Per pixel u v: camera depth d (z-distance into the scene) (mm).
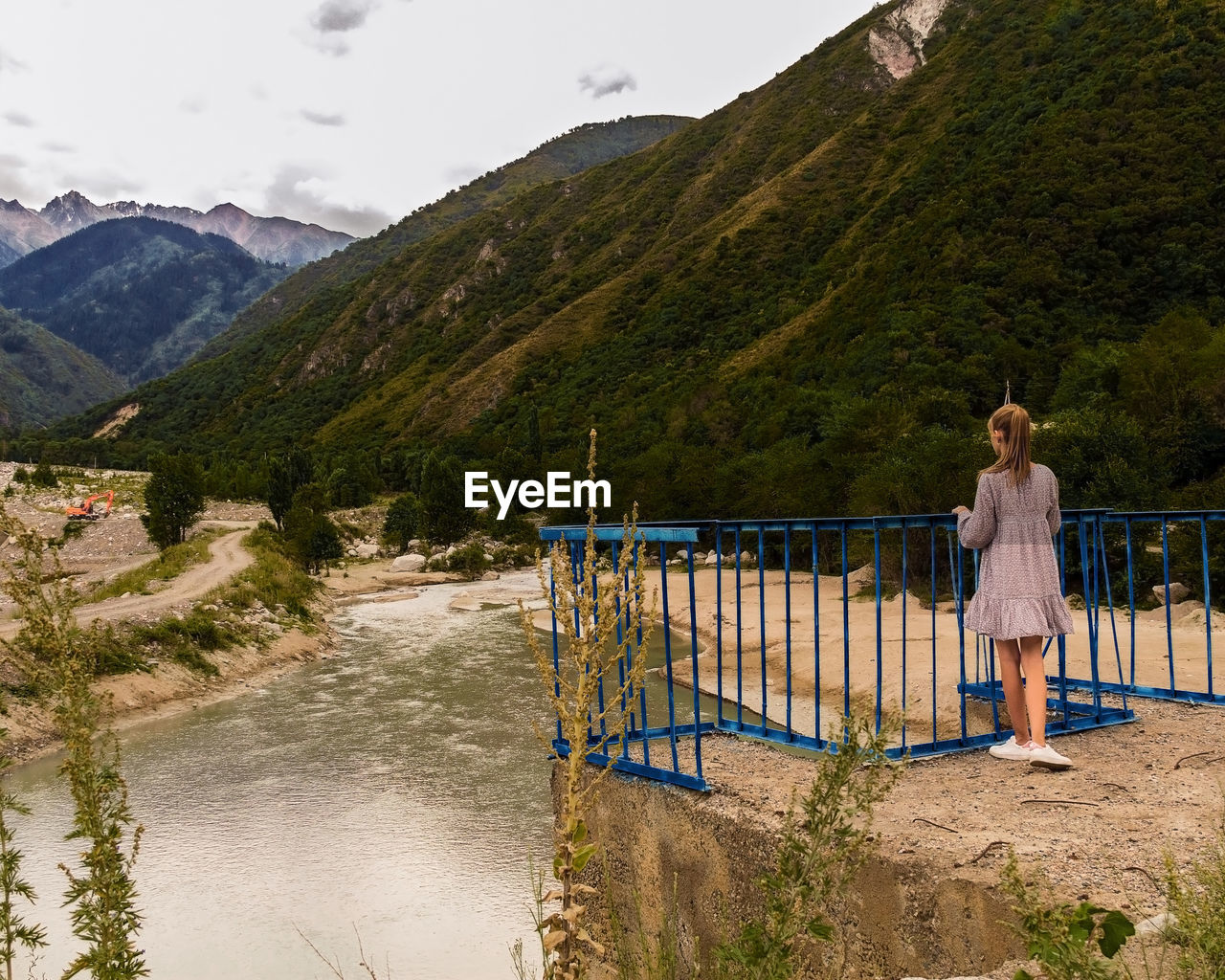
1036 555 5188
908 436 35219
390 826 11133
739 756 5148
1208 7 98438
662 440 78688
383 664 23766
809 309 107500
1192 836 3697
